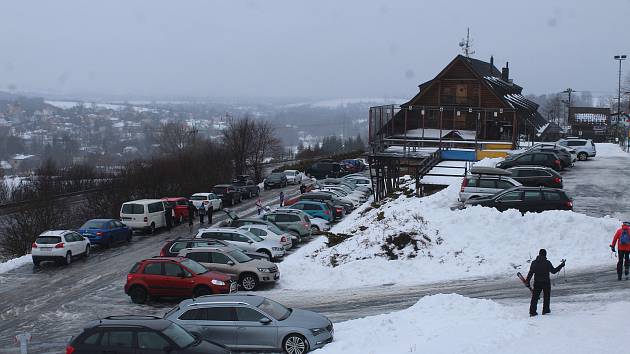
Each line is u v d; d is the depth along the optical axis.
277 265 24.78
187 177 56.59
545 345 12.46
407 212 28.23
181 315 15.07
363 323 16.30
